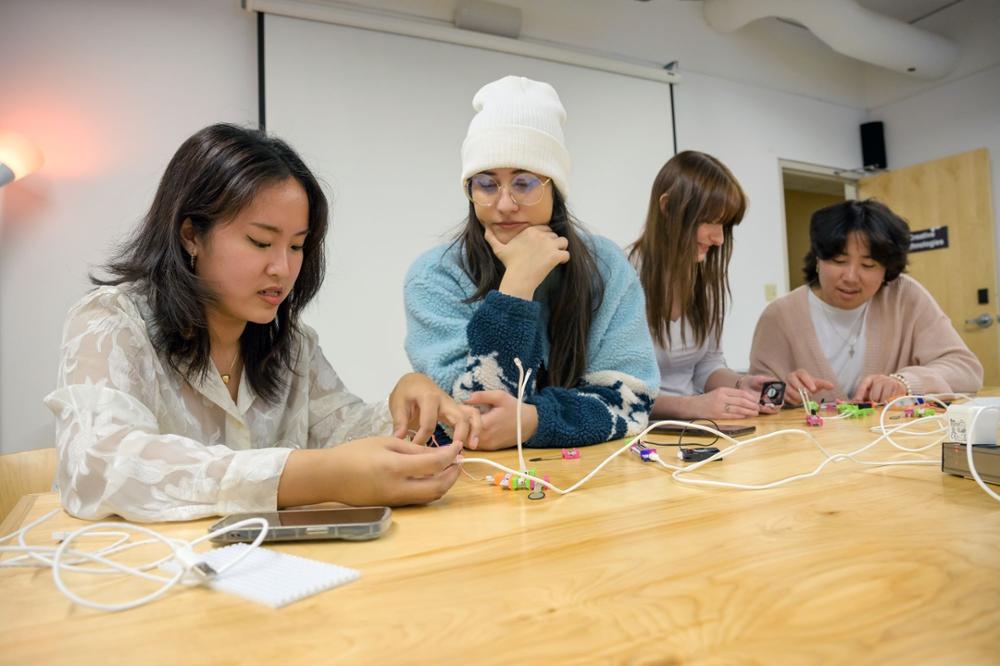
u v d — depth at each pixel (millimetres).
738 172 3951
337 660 281
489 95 1121
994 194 3977
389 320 2766
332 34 2701
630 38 3572
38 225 2340
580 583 364
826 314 1922
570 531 479
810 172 4375
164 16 2518
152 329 770
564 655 275
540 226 1106
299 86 2635
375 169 2766
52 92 2373
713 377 1753
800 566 373
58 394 644
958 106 4172
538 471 756
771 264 4035
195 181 735
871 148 4500
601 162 3361
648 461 788
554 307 1176
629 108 3467
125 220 2443
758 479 637
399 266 2797
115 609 348
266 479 559
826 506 516
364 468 562
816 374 1875
